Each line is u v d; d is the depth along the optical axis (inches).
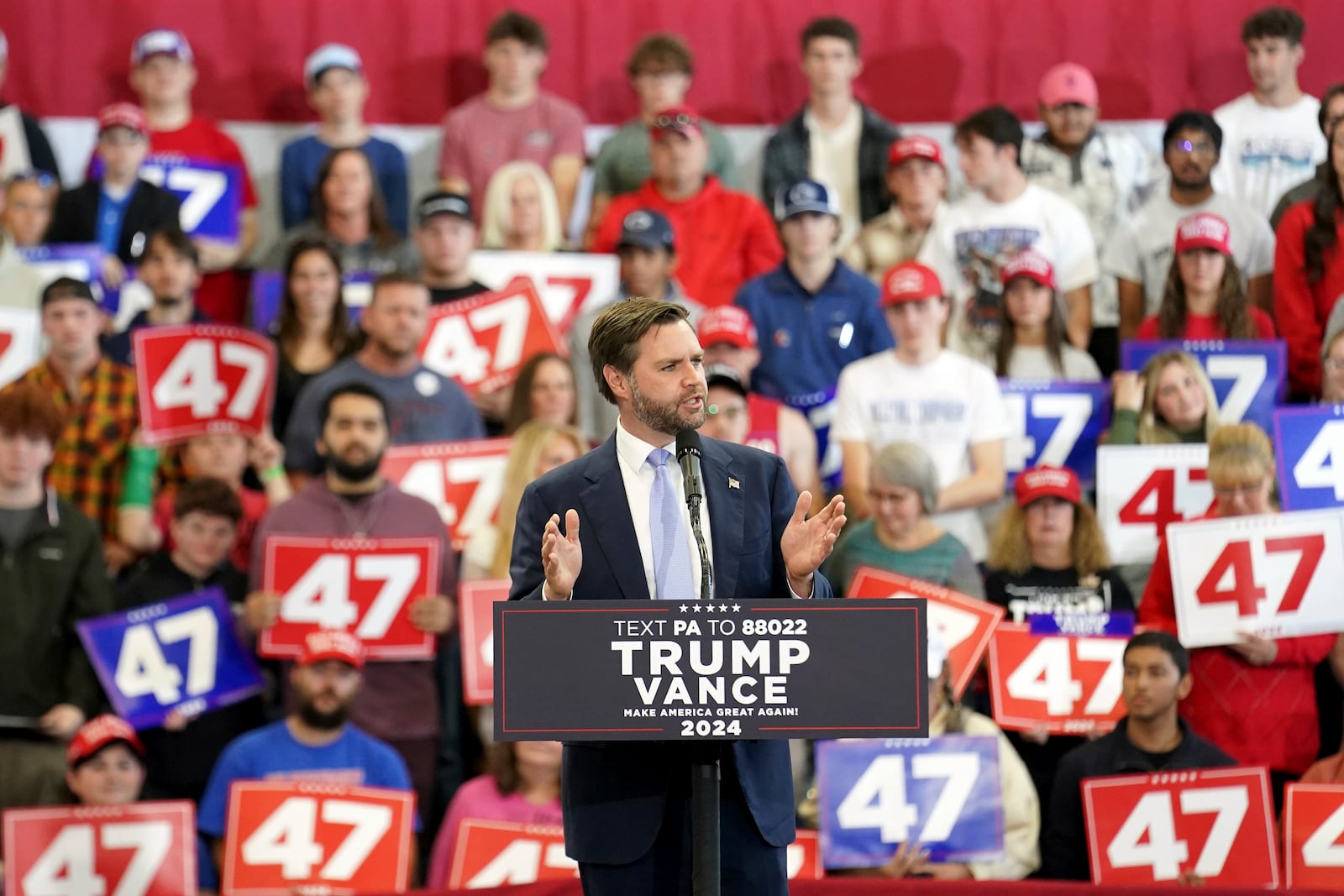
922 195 585.3
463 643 457.7
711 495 238.5
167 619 458.3
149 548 507.5
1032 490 477.1
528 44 621.3
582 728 213.0
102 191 595.8
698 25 659.4
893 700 213.5
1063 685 453.1
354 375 516.7
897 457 476.7
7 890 409.1
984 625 452.4
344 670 435.2
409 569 462.6
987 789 426.9
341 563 461.1
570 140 625.6
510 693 213.2
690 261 590.9
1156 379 514.3
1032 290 546.6
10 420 459.5
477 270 563.2
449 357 540.1
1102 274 590.6
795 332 558.9
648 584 234.8
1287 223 569.3
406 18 655.8
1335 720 482.3
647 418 235.1
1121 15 658.8
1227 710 456.1
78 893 410.9
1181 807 419.8
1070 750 459.8
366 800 419.8
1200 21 655.8
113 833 414.3
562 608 214.2
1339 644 462.9
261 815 417.7
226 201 610.5
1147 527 493.0
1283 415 487.2
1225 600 454.6
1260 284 578.6
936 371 526.3
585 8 659.4
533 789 434.0
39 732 452.1
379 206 586.6
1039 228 577.6
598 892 235.1
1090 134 607.2
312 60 618.2
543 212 591.2
